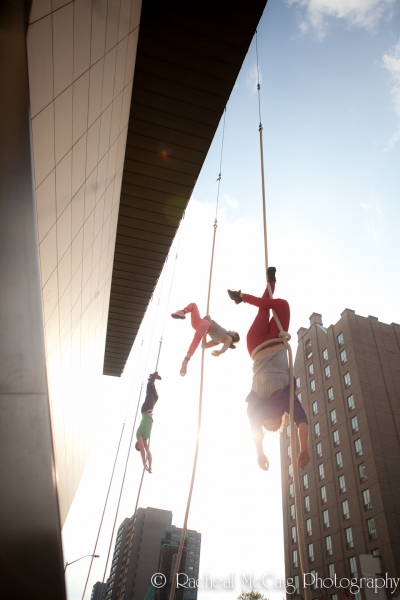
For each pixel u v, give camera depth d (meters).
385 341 41.03
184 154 9.71
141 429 7.48
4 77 1.62
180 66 8.29
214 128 9.22
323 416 40.44
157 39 7.91
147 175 10.16
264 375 2.45
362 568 17.22
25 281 1.46
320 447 39.38
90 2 3.10
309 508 37.91
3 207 1.50
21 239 1.50
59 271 4.32
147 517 84.00
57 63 2.74
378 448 33.66
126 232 11.72
